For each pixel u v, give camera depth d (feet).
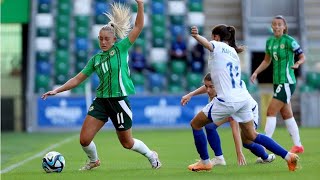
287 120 126.62
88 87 224.33
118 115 95.91
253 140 92.22
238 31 260.21
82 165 112.47
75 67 247.70
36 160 127.03
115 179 86.22
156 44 250.37
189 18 256.11
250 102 91.35
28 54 249.55
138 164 110.42
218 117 90.94
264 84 253.03
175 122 229.45
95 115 96.37
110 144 159.74
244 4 256.52
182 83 242.78
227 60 90.38
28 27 251.80
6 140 187.93
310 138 168.45
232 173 90.48
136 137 184.96
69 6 255.29
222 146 145.79
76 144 164.76
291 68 122.83
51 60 246.88
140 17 95.35
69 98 228.63
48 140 184.75
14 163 122.62
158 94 228.84
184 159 120.16
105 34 94.73
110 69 94.84
